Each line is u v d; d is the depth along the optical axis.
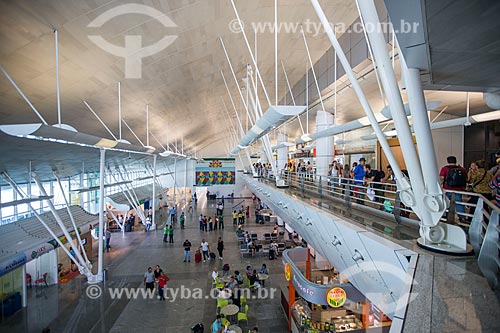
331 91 15.88
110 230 27.61
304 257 14.54
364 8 4.04
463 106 14.32
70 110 11.46
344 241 6.38
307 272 13.66
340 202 9.49
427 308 2.72
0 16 5.88
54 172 17.66
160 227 29.33
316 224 8.22
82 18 7.17
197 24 10.05
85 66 9.20
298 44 14.36
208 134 43.78
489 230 3.59
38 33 6.88
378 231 5.60
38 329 10.82
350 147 24.38
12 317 11.67
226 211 39.59
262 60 16.45
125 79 11.59
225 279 14.98
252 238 23.03
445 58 3.69
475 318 2.53
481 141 14.81
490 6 2.38
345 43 12.84
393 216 6.57
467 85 5.09
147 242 23.42
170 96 16.58
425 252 4.41
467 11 2.49
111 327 11.03
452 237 4.56
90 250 18.91
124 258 19.28
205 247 18.94
